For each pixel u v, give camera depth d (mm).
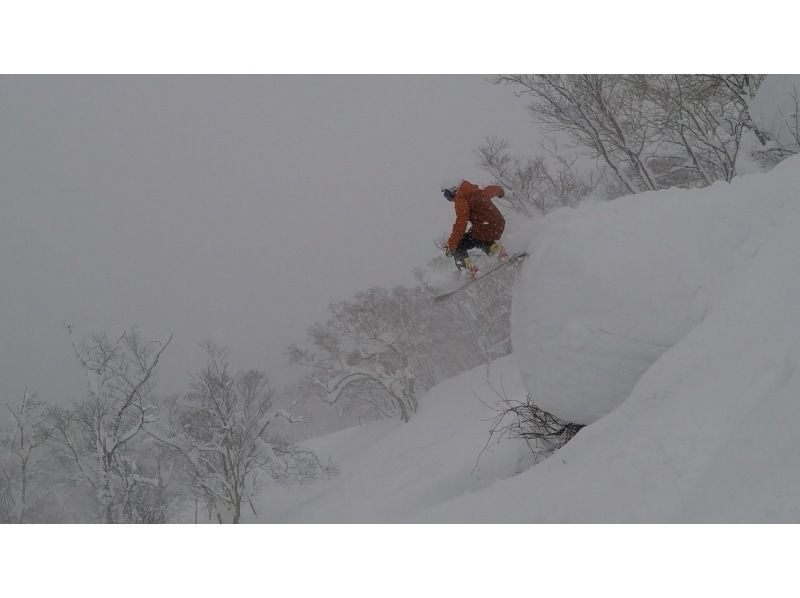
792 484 3188
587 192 21750
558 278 6824
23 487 24719
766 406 3824
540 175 22016
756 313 4859
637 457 4395
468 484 10875
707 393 4523
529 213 9516
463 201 7215
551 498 4691
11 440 25094
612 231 6742
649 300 6160
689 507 3607
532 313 7000
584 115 15898
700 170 15258
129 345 23188
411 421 31797
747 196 6145
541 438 8688
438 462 15305
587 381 6445
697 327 5383
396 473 17625
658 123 15914
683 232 6281
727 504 3404
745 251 5793
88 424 21906
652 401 5043
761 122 13312
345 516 14406
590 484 4504
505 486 5602
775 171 6262
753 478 3410
